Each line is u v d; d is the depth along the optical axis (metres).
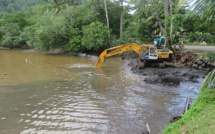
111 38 30.12
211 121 5.61
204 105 6.97
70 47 30.95
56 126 7.38
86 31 28.70
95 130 7.08
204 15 7.53
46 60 24.05
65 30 31.59
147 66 18.11
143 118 8.01
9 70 17.62
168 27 24.50
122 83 13.31
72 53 31.81
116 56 27.27
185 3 7.53
